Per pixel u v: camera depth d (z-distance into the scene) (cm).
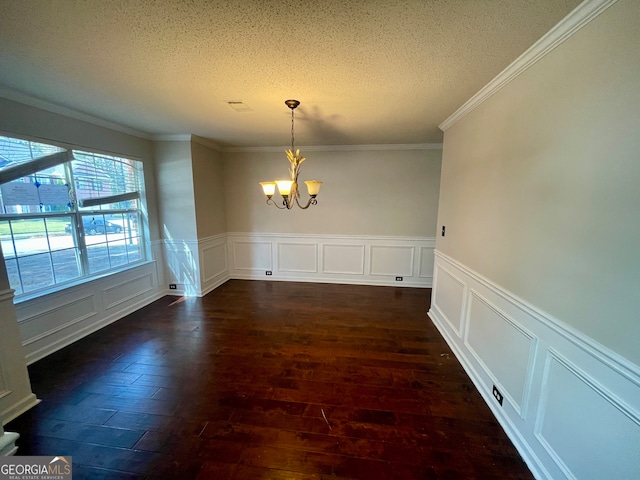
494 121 189
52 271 257
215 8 117
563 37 125
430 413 181
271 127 317
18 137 223
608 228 103
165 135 362
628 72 96
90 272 294
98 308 298
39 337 242
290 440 161
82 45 146
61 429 167
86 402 190
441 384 210
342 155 429
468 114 232
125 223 340
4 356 172
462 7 115
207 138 383
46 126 242
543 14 118
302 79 187
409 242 438
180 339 277
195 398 194
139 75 182
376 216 438
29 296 237
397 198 429
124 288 333
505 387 171
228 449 155
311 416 178
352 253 455
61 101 233
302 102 232
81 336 278
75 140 268
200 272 398
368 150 422
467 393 201
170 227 390
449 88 199
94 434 164
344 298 393
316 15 121
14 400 177
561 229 127
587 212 113
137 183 356
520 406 155
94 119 281
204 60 162
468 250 229
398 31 133
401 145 414
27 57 159
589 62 112
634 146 93
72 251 275
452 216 268
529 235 150
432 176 417
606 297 104
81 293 278
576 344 118
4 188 221
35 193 242
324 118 277
